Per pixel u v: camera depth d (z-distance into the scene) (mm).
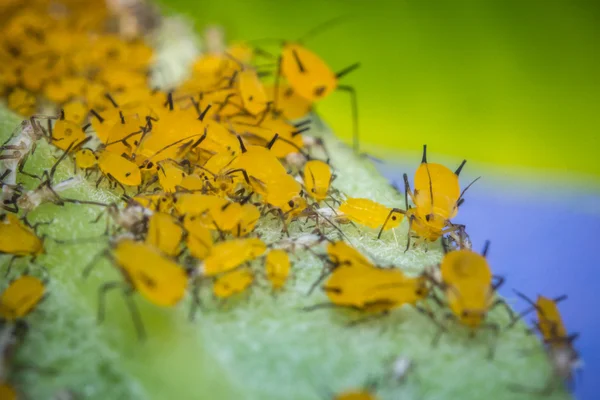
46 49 54
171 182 45
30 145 46
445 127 54
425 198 45
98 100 49
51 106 52
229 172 45
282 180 45
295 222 46
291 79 49
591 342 45
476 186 52
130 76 52
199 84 50
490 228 50
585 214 51
